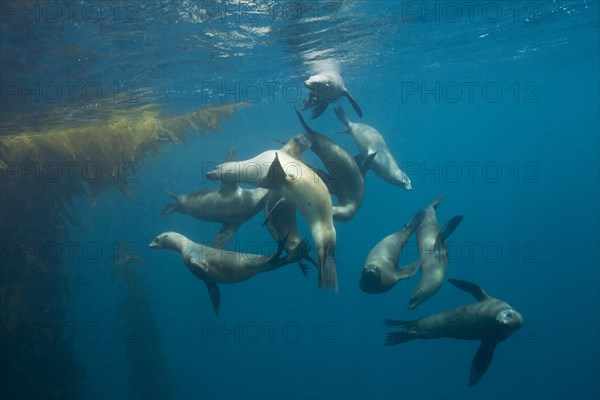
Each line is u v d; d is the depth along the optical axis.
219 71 14.87
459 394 31.12
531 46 24.91
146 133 14.51
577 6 17.05
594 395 28.17
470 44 21.28
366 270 5.45
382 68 23.34
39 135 13.28
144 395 19.75
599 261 48.91
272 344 42.72
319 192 4.59
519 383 31.39
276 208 4.76
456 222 5.93
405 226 6.42
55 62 9.93
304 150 5.39
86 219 29.98
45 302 12.54
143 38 9.98
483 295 5.89
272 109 31.39
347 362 37.03
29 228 12.28
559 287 44.53
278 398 32.22
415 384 32.88
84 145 13.59
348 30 13.98
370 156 6.21
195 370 37.78
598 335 35.50
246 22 10.86
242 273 4.87
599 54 32.09
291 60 16.02
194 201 7.56
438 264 5.96
